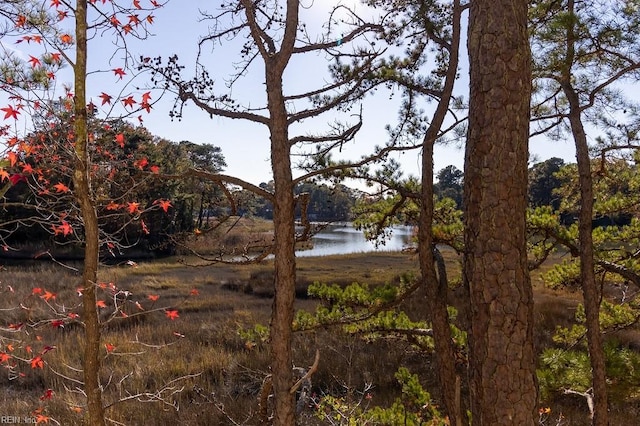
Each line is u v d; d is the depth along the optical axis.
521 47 2.67
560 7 5.29
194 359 10.23
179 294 18.81
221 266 26.92
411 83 5.04
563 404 8.70
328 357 9.61
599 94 5.79
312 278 21.36
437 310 4.65
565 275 6.72
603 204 6.51
